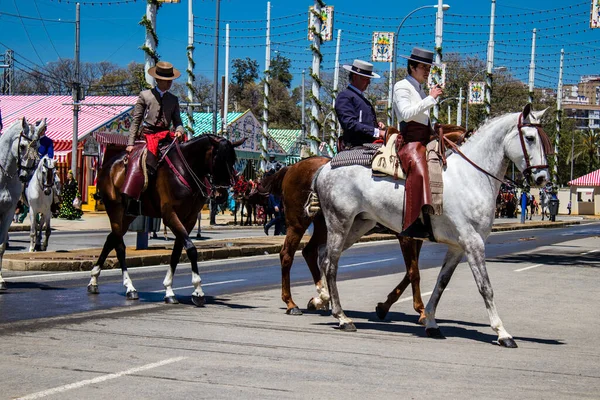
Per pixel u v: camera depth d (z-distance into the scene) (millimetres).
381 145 8969
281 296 11086
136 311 10094
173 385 6090
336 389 6070
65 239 24344
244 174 54562
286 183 10164
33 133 11797
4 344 7645
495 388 6246
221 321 9305
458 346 8039
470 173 8297
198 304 10703
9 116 45844
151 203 11422
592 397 6047
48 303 10688
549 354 7707
